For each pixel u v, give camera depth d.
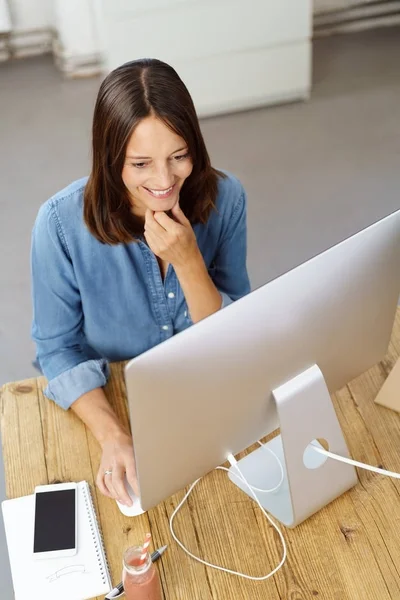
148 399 1.05
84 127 3.83
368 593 1.19
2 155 3.70
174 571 1.23
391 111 3.84
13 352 2.72
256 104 3.93
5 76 4.29
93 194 1.42
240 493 1.34
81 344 1.72
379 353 1.41
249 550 1.26
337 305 1.21
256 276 2.97
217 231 1.66
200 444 1.18
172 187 1.40
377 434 1.43
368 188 3.36
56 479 1.38
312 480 1.27
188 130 1.32
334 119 3.82
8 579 2.01
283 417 1.21
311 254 3.05
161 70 1.30
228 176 1.62
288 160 3.57
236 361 1.11
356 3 4.46
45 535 1.27
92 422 1.44
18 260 3.10
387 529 1.28
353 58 4.30
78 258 1.52
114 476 1.34
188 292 1.55
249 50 3.72
